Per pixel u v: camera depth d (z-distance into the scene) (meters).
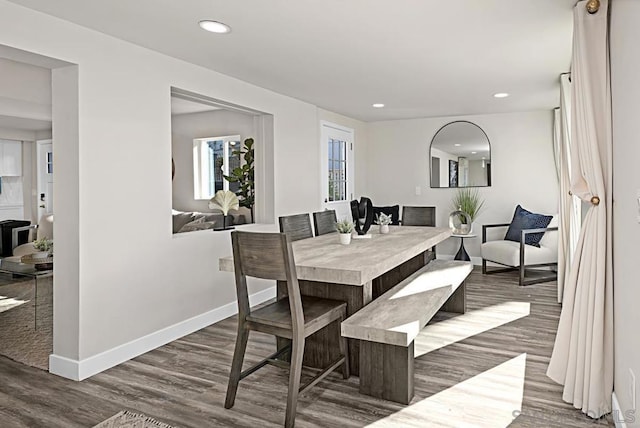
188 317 3.59
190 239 3.61
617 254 2.09
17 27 2.40
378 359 2.46
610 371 2.20
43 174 7.67
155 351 3.21
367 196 7.12
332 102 5.30
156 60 3.25
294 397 2.17
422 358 3.01
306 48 3.21
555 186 6.00
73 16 2.58
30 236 6.56
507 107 5.77
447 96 4.99
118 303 2.98
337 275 2.31
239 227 4.23
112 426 2.20
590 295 2.23
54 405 2.42
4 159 7.42
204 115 6.17
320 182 5.75
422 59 3.52
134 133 3.08
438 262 4.13
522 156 6.16
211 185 6.27
